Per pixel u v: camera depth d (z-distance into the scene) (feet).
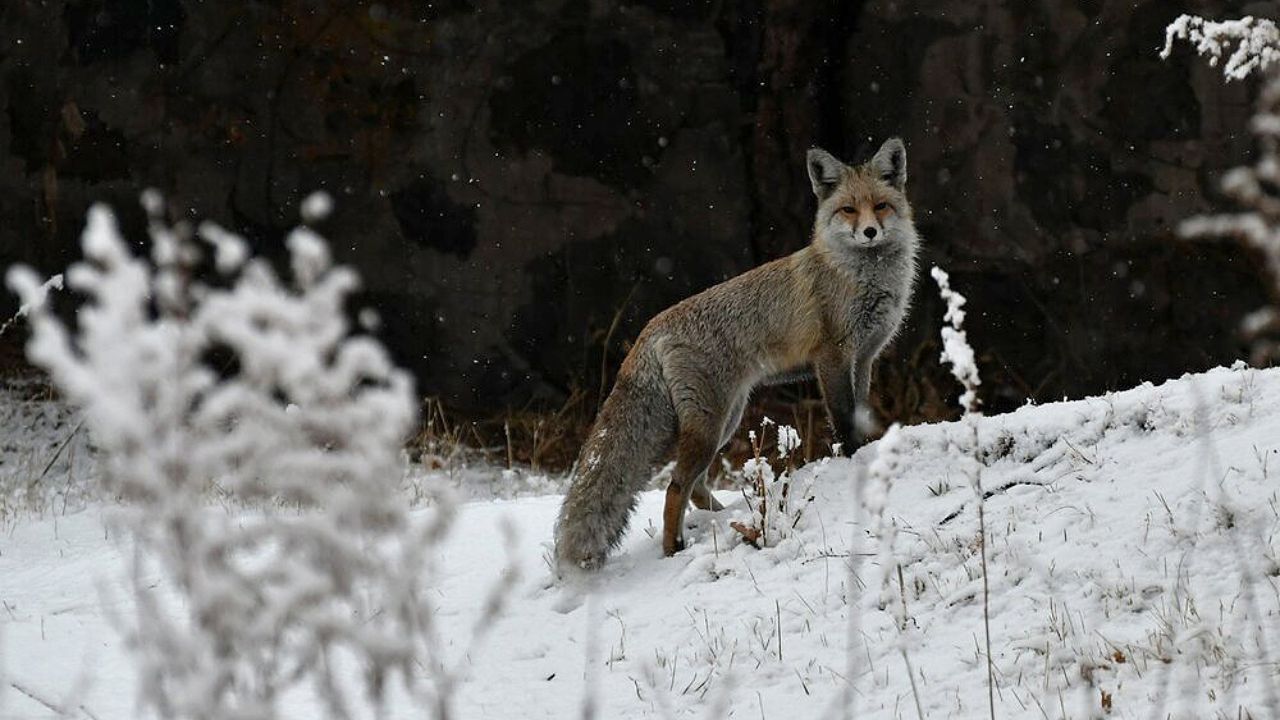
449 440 70.49
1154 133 71.46
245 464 12.68
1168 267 71.97
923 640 28.45
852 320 39.86
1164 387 35.73
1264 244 15.51
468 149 75.41
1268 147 16.02
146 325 12.39
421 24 75.25
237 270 74.28
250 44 75.25
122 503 49.65
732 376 38.22
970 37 74.23
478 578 37.45
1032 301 74.59
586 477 37.06
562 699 29.55
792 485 37.04
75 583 39.50
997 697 25.38
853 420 39.78
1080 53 72.43
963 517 32.83
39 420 68.18
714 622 31.81
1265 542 27.71
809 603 31.45
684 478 37.09
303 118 75.31
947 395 75.41
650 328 38.88
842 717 26.09
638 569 36.68
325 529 12.84
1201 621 25.48
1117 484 31.94
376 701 14.52
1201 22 22.81
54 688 29.32
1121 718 23.38
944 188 75.20
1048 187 73.56
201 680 13.05
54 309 74.49
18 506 53.88
